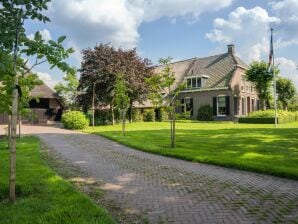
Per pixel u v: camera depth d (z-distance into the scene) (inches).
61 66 213.3
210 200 247.0
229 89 1457.9
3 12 201.9
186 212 218.7
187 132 842.8
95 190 276.1
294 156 442.9
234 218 207.3
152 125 1182.3
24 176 297.9
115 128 1035.9
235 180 315.3
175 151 483.5
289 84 2139.5
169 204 236.8
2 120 1285.7
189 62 1782.7
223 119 1477.6
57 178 291.3
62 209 202.7
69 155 473.4
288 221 202.1
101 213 197.6
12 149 220.7
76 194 239.3
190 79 1621.6
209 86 1537.9
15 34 205.5
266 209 225.3
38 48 209.9
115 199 249.3
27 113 487.8
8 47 203.8
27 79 299.9
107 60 1165.1
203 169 371.9
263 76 1449.3
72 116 1021.8
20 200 224.2
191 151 483.8
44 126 1188.5
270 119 1255.5
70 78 1604.3
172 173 349.1
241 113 1513.3
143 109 1579.7
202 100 1561.3
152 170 365.7
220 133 800.9
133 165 397.1
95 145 594.9
